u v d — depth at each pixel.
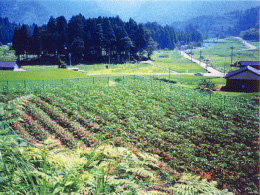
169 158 14.05
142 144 15.54
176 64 142.62
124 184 3.45
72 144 15.32
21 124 17.47
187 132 19.05
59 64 93.56
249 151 14.61
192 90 44.31
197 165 13.12
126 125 20.36
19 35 121.94
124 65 125.06
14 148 3.38
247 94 41.03
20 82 43.44
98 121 20.92
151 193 3.23
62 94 31.86
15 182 2.66
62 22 130.38
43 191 2.46
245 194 10.23
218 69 116.50
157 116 23.23
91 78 55.25
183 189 3.22
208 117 25.06
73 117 21.55
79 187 2.79
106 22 137.25
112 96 32.69
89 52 129.62
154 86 45.69
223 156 14.12
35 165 3.38
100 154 3.64
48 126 18.25
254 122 22.12
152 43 162.25
